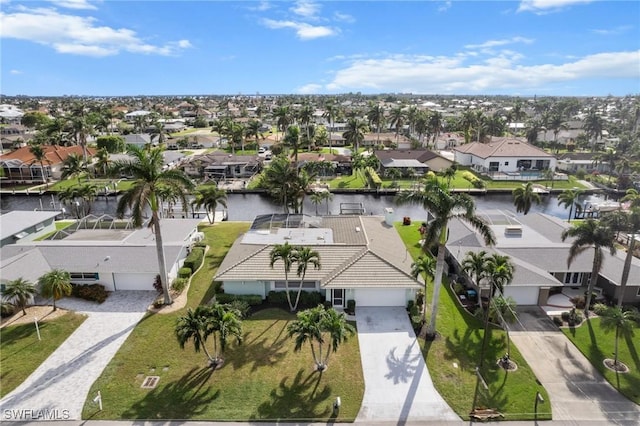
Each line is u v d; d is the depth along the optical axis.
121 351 26.67
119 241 39.28
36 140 107.94
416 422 21.05
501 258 27.55
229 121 122.62
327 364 25.42
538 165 90.00
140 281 35.06
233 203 70.31
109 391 23.09
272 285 33.47
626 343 27.86
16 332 28.61
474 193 76.00
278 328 29.39
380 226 43.62
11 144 119.25
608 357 26.36
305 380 24.00
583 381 24.11
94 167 86.12
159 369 24.94
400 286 31.02
